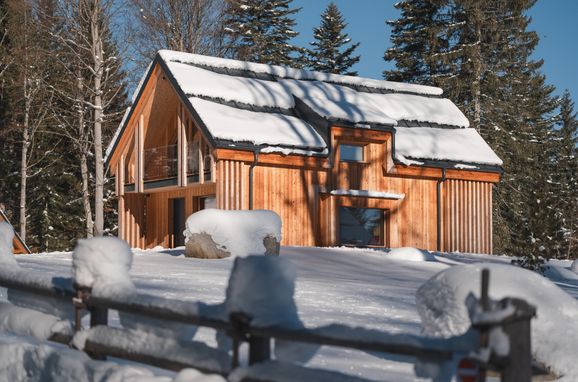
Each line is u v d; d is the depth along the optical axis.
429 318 6.85
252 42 56.16
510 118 47.81
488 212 32.19
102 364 6.07
